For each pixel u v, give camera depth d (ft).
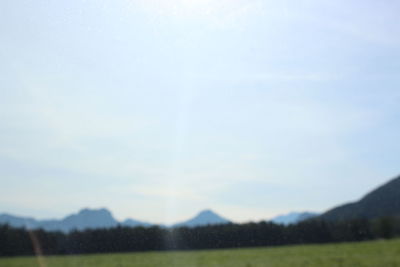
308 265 88.84
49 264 121.70
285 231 173.58
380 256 91.30
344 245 125.39
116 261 124.47
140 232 186.60
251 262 102.37
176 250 184.24
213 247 182.80
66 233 176.14
